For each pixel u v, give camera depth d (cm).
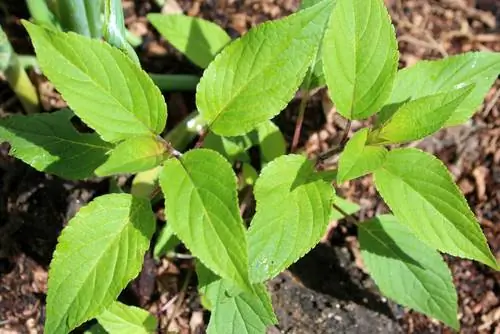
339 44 43
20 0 60
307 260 55
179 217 40
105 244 43
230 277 39
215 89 43
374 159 43
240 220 39
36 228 54
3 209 55
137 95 42
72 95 41
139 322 49
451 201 43
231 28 61
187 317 54
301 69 42
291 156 44
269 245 43
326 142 58
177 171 41
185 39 55
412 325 55
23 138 47
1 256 54
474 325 55
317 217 43
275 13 62
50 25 53
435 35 62
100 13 52
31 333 53
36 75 58
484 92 48
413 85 48
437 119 43
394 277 50
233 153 52
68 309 42
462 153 58
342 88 44
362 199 57
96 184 55
